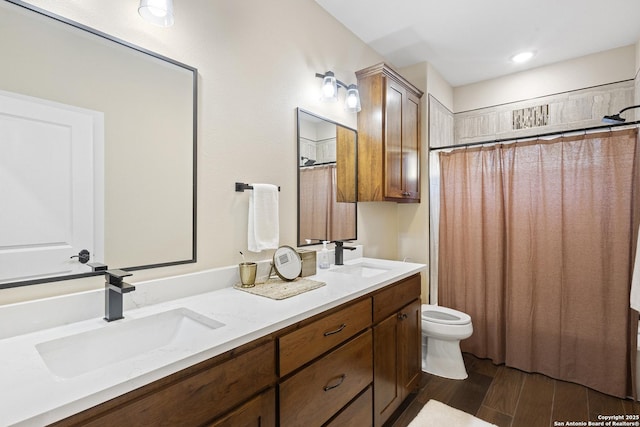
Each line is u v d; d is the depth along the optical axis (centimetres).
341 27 232
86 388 67
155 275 130
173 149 135
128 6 123
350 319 143
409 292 201
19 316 95
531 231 238
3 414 58
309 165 203
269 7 178
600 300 214
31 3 101
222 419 90
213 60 150
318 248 212
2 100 95
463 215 267
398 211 304
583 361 219
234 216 159
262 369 102
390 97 238
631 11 218
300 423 115
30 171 100
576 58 285
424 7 214
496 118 326
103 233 116
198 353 84
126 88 121
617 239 209
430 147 291
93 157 113
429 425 179
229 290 147
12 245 97
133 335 108
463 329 227
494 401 202
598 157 215
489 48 268
